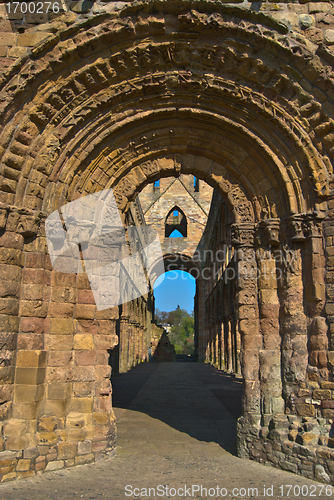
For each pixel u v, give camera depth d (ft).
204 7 25.05
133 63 25.71
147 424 31.86
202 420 33.24
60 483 19.71
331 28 25.53
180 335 248.73
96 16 24.53
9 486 19.30
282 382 24.23
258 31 24.64
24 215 23.48
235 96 25.95
